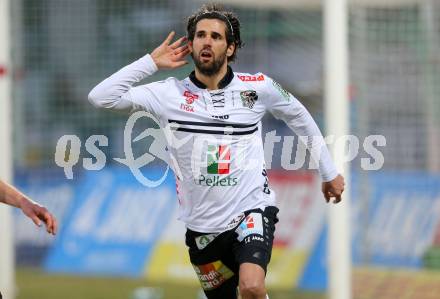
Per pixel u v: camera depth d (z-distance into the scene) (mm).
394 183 41219
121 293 43281
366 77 40625
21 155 48656
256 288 20250
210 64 21234
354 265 38719
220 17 21359
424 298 37438
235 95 21703
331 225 32031
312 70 55375
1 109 36250
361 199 39375
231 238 21703
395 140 41594
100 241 47625
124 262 46969
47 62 47688
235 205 21562
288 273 43812
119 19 47750
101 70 48000
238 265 21750
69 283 46219
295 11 53031
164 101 21547
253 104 21828
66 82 48562
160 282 46094
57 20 47219
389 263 40094
